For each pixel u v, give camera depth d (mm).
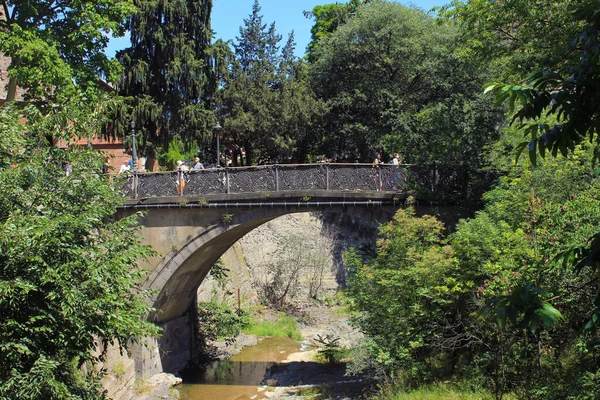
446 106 18078
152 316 20375
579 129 3777
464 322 13719
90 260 10117
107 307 9969
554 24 13797
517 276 10008
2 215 9859
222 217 18594
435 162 17062
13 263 9117
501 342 11500
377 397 14898
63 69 17281
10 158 10594
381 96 26953
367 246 17656
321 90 29828
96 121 11672
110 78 19844
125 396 17906
